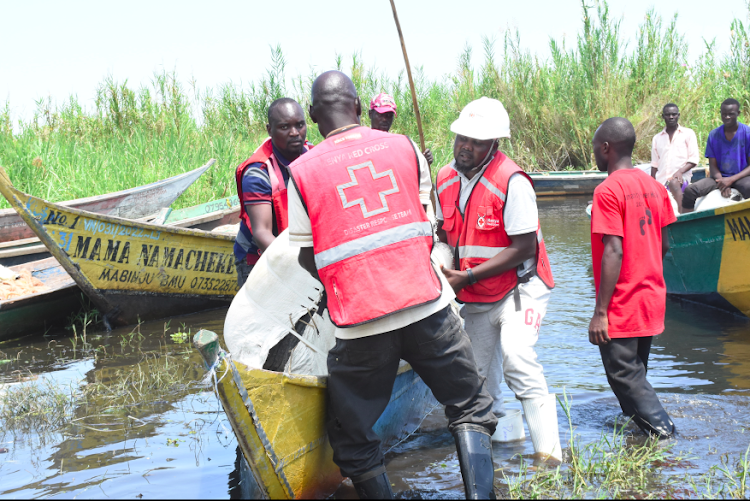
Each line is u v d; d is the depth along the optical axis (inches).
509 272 143.2
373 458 114.4
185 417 163.2
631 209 141.7
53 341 249.8
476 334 149.6
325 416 120.6
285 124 168.6
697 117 639.1
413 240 107.9
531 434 136.7
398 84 689.6
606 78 673.6
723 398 160.7
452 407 116.6
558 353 206.5
